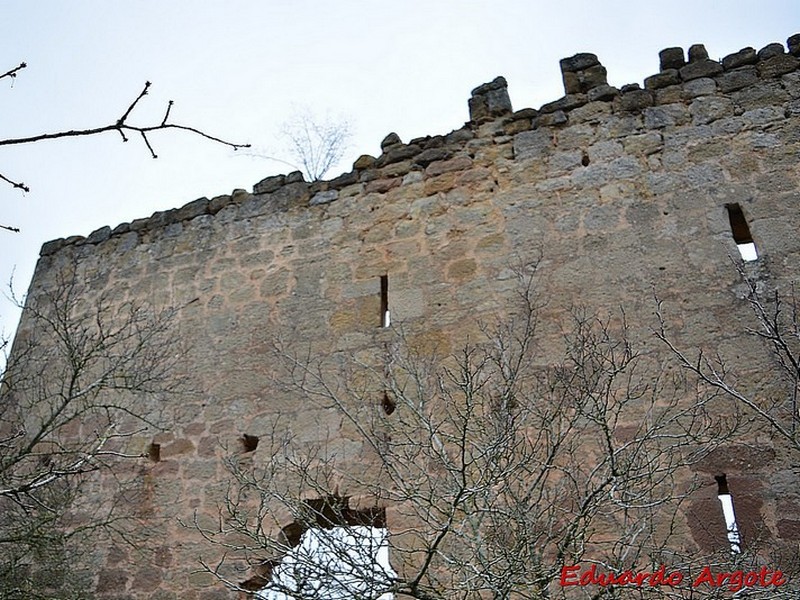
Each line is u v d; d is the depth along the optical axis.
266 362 7.18
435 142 7.82
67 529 6.85
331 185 8.09
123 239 8.97
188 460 6.91
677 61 7.28
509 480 4.98
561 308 6.31
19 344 8.66
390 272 7.21
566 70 7.67
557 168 7.11
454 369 6.34
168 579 6.33
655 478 5.24
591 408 5.54
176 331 7.80
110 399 7.66
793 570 4.69
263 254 7.95
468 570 4.12
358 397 6.38
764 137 6.50
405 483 5.05
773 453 5.17
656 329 5.92
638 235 6.42
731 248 6.05
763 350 5.55
